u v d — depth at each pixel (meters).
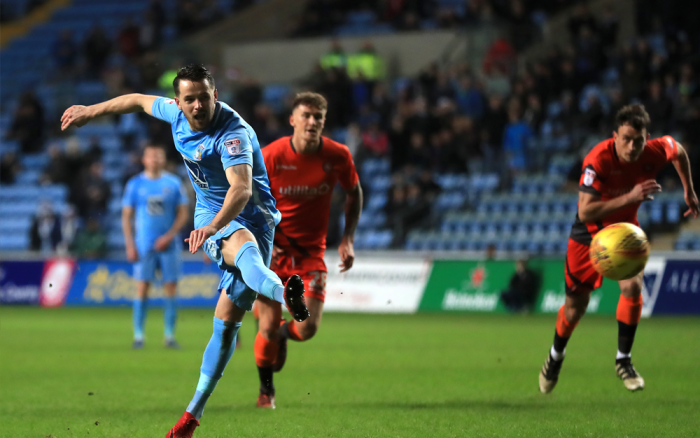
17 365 28.95
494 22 77.81
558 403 20.30
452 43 78.94
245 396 22.06
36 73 96.19
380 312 57.41
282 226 21.94
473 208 65.75
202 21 93.50
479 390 22.67
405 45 81.94
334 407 20.00
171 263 35.44
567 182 62.12
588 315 51.81
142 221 35.41
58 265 65.50
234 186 14.95
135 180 35.88
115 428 17.38
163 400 21.36
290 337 22.06
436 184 64.62
